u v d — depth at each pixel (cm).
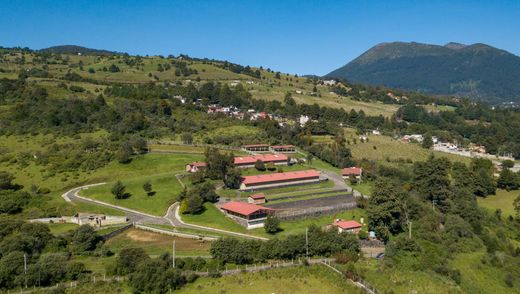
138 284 9412
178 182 18125
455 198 17838
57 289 9356
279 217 14688
